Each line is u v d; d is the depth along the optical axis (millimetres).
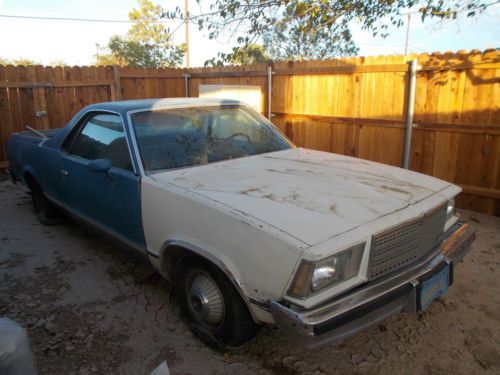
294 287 2230
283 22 6672
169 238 2957
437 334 3096
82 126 4191
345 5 6211
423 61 5969
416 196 2910
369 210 2623
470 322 3240
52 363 2787
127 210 3371
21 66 7938
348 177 3201
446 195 3057
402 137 6312
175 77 9555
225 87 8109
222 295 2725
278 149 4098
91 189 3811
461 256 3061
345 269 2334
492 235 4973
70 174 4137
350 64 6715
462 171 5836
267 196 2756
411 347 2955
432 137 6023
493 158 5535
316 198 2744
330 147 7234
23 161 5238
